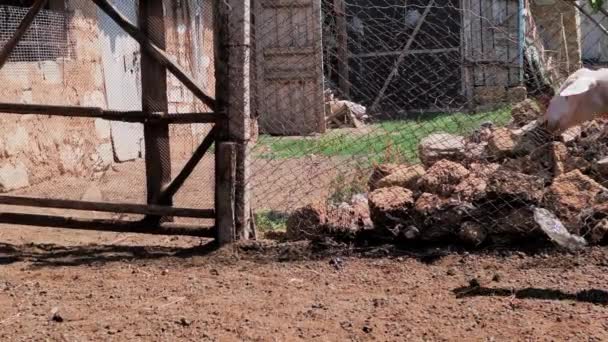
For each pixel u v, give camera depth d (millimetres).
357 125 13992
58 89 9234
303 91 13898
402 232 5566
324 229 5730
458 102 12039
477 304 4461
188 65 12391
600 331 3990
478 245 5398
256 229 6141
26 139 8633
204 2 13297
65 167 9312
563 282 4758
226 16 5711
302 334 4121
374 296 4699
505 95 9000
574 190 5457
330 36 14859
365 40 15656
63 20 9398
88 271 5484
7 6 8375
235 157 5793
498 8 14047
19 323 4445
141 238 6520
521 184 5387
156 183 6051
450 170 5805
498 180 5426
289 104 13953
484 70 11875
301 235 5805
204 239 6375
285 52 14062
